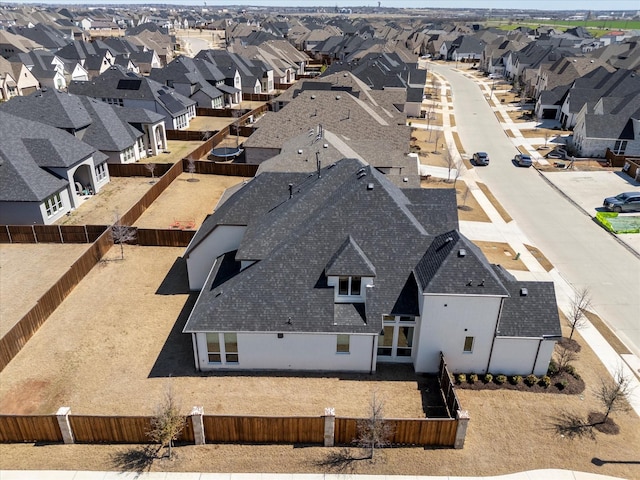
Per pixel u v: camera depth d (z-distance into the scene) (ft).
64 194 142.20
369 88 246.06
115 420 64.85
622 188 169.99
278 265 81.25
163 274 110.83
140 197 157.48
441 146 218.38
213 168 178.19
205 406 72.95
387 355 83.51
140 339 88.33
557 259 122.21
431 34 651.25
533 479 62.18
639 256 124.36
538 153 210.59
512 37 526.57
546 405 74.43
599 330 93.66
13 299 100.68
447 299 74.69
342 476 62.39
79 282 106.22
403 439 66.49
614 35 631.15
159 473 62.23
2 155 132.98
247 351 79.46
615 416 72.59
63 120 168.96
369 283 80.28
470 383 78.64
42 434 65.92
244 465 63.67
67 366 81.15
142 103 232.73
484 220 143.43
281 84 356.38
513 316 77.61
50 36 482.28
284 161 129.39
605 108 218.79
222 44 647.15
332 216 84.99
